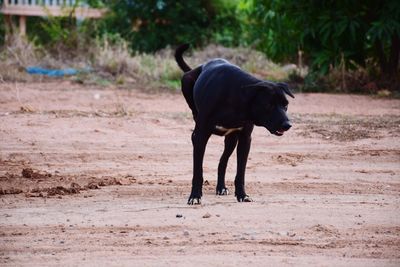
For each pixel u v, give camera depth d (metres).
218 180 13.07
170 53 30.19
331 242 10.18
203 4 33.38
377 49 25.39
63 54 28.66
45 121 18.53
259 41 29.69
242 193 12.40
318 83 25.25
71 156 15.73
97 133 17.62
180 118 19.53
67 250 9.73
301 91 24.92
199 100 12.16
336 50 25.09
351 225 11.03
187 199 12.53
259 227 10.83
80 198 12.55
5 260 9.30
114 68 27.00
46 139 17.05
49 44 29.58
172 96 23.33
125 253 9.58
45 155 15.77
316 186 13.59
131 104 21.53
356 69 25.47
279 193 13.05
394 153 16.42
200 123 12.09
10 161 15.27
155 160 15.60
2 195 12.76
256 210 11.77
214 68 12.19
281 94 11.51
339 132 18.23
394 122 19.39
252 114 11.66
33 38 30.69
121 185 13.54
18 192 12.91
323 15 24.53
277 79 26.77
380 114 20.59
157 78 26.42
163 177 14.20
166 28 32.41
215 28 33.28
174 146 16.80
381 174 14.67
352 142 17.41
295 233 10.56
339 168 15.12
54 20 30.75
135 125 18.42
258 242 10.11
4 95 22.17
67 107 20.70
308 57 28.89
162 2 32.22
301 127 18.72
